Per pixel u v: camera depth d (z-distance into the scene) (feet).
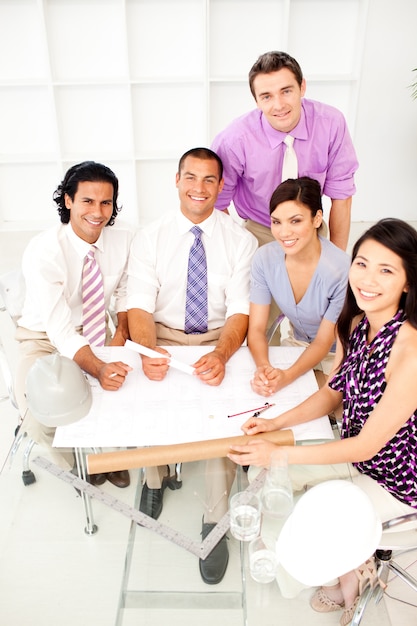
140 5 12.30
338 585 4.03
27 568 4.21
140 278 6.92
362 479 5.13
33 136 13.60
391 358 4.74
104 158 13.43
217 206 8.39
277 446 4.75
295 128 7.55
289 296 6.64
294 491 4.53
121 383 5.41
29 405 5.08
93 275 6.79
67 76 12.96
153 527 4.38
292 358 5.97
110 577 4.17
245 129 7.70
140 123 13.58
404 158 13.85
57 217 14.51
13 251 13.15
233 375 5.69
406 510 4.95
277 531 4.26
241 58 12.93
